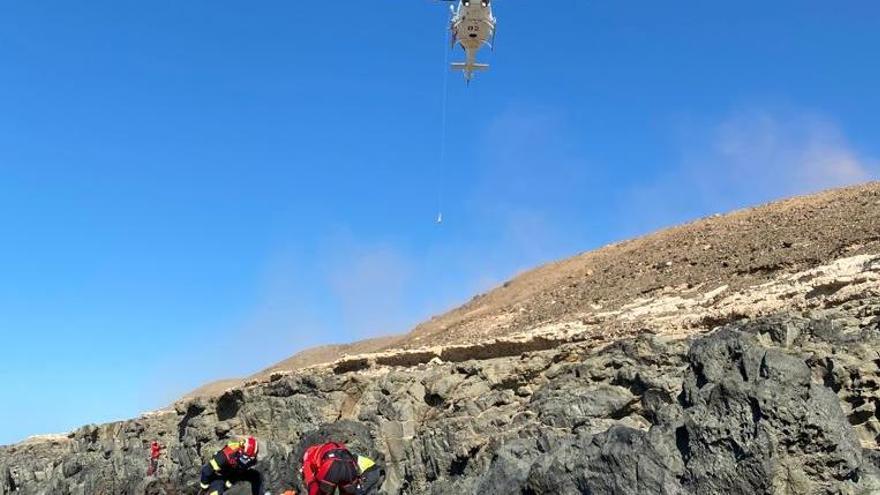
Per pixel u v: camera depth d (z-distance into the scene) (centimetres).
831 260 3219
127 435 3706
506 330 4362
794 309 2116
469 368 2327
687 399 1404
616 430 1336
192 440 3100
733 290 3309
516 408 2086
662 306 3381
